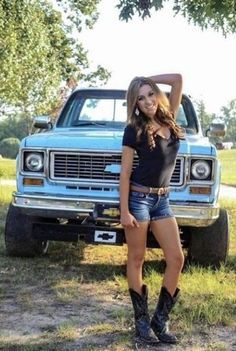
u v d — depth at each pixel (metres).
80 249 7.28
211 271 6.07
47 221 6.29
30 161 5.82
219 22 11.74
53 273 6.02
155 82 4.09
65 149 5.71
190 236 6.17
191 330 4.36
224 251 6.12
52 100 24.77
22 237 6.40
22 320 4.54
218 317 4.59
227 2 10.31
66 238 6.00
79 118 7.21
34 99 24.92
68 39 24.58
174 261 4.10
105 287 5.55
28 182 5.84
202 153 5.60
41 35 21.12
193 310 4.73
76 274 6.02
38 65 23.23
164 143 3.98
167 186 4.11
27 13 19.48
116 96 7.30
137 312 4.15
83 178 5.71
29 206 5.78
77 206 5.66
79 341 4.11
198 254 6.17
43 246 6.76
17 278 5.77
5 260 6.50
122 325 4.46
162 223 4.09
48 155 5.77
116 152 5.61
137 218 4.00
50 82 24.30
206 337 4.25
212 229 6.09
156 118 4.01
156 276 5.79
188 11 11.27
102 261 6.69
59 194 5.75
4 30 18.95
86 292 5.38
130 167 3.98
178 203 5.58
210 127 7.03
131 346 4.03
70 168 5.73
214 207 5.62
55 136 5.95
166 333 4.11
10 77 21.09
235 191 18.27
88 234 5.83
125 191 3.96
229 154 50.88
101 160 5.66
